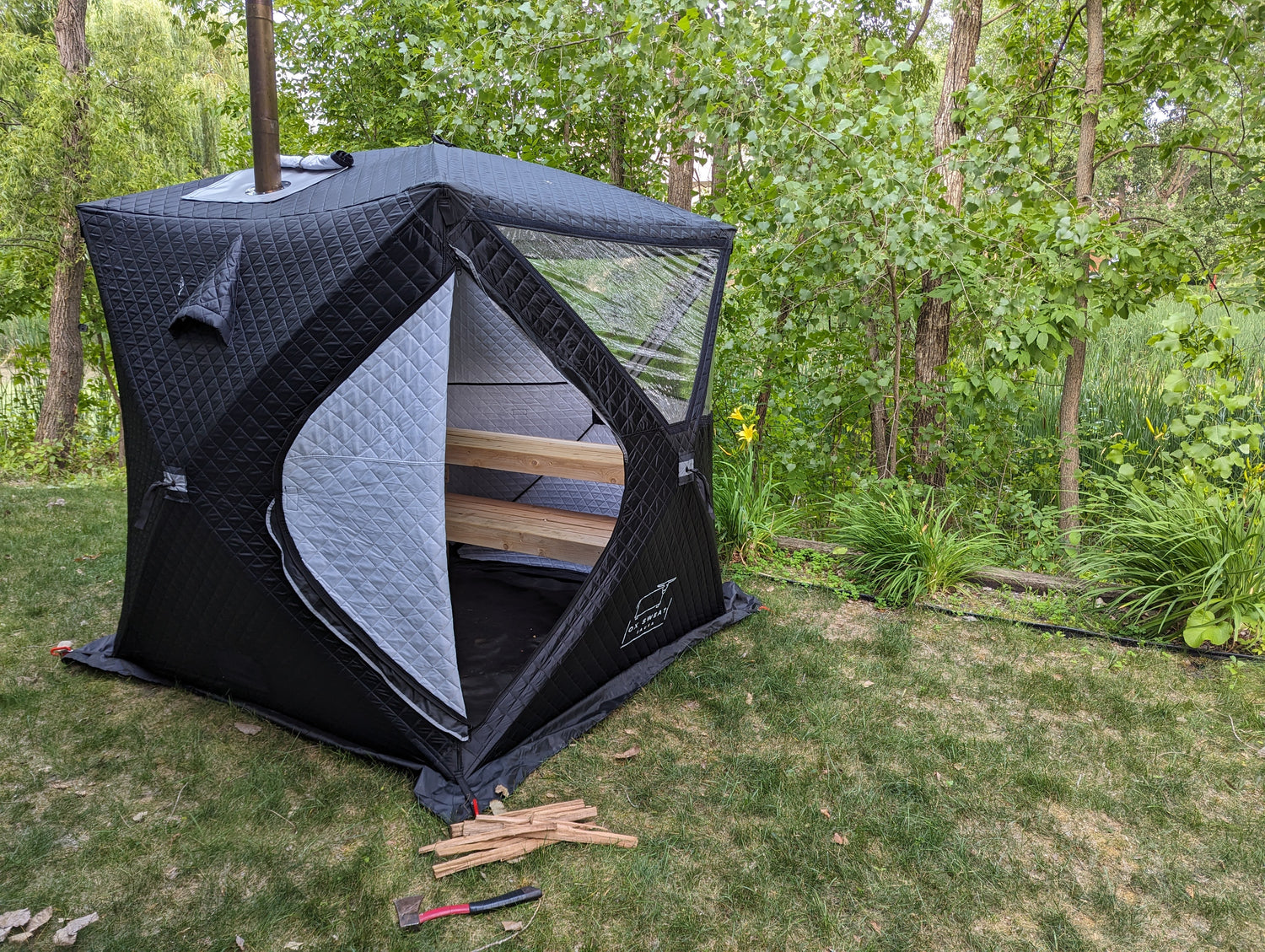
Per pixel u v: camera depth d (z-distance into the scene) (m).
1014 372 5.21
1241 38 4.63
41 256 9.86
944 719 3.24
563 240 2.92
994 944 2.11
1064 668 3.70
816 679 3.56
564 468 3.55
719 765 2.89
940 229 4.37
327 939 2.06
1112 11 5.50
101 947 2.01
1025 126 5.64
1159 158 5.54
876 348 5.97
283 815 2.55
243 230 2.80
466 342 4.89
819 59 4.16
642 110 5.87
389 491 2.60
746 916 2.18
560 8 4.93
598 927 2.13
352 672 2.75
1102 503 4.86
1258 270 5.18
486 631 3.88
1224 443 3.89
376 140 8.45
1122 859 2.46
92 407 10.77
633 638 3.48
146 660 3.38
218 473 2.74
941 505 5.34
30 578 4.43
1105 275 4.42
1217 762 2.95
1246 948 2.13
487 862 2.34
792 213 4.45
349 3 7.64
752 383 5.66
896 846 2.47
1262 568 3.73
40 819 2.49
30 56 9.46
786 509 5.86
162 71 10.28
